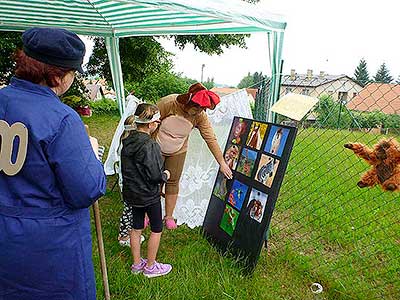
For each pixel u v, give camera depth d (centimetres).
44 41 136
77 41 145
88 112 1355
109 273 275
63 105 144
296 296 272
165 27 525
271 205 279
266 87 360
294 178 551
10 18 538
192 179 372
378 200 460
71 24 573
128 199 266
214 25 451
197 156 372
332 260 323
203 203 384
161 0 253
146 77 1513
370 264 319
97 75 1437
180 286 266
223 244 323
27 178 137
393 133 258
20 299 146
